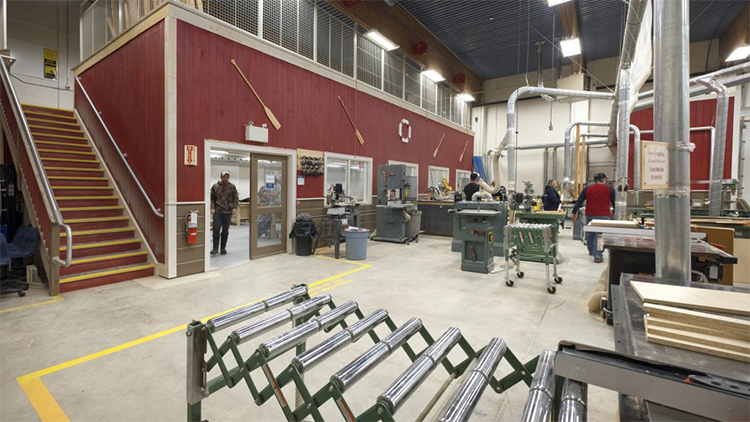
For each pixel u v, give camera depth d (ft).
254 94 18.56
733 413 2.16
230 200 20.45
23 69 24.49
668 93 6.58
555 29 32.60
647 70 10.96
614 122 29.35
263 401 3.84
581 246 23.75
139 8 17.22
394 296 12.59
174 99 14.99
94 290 13.14
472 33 33.94
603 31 32.94
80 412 6.01
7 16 23.84
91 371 7.34
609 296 9.95
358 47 27.09
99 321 10.07
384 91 29.53
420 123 34.81
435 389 6.78
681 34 6.48
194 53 15.80
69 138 20.11
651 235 10.18
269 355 3.83
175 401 6.36
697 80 23.08
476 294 12.85
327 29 24.20
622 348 3.36
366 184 27.53
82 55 22.43
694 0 27.25
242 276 15.51
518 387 6.97
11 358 7.84
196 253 15.92
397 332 4.36
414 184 27.30
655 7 6.85
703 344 3.13
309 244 20.31
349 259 19.27
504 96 46.24
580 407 2.46
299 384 3.50
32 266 13.19
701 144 33.27
